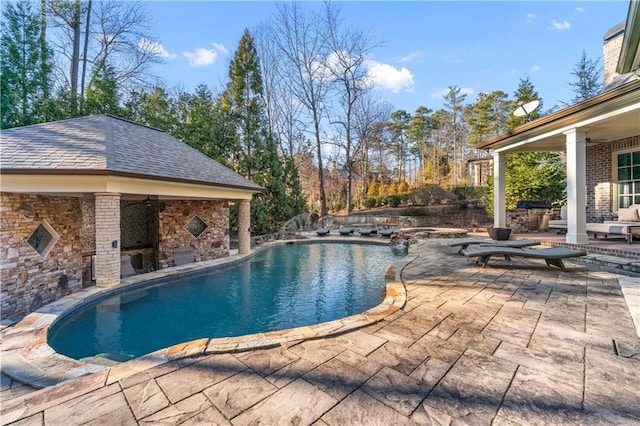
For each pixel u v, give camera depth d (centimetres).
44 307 543
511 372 258
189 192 870
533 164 1449
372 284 788
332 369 270
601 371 256
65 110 1286
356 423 199
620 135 893
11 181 572
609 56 1200
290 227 1834
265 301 673
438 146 3872
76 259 726
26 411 219
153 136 1042
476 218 1916
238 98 1780
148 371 273
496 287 527
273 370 271
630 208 873
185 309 631
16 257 582
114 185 667
